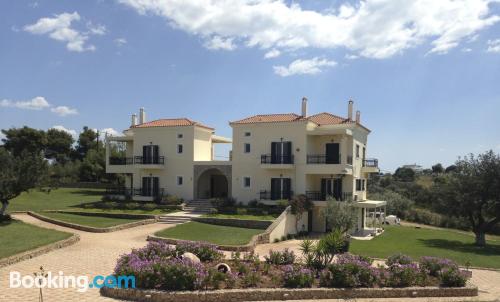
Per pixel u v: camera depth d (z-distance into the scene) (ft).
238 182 121.70
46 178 99.30
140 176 136.46
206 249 55.93
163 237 80.89
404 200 173.58
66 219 102.68
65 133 256.73
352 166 113.60
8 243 65.00
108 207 122.62
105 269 53.52
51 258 59.98
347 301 43.42
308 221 114.21
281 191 115.65
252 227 98.48
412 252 81.00
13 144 229.86
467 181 101.40
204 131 136.87
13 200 140.46
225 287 43.45
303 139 113.50
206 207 118.83
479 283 56.49
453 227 154.71
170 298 40.55
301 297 43.57
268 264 51.31
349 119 123.44
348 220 91.71
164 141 133.90
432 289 46.98
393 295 45.88
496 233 142.82
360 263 47.80
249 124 120.06
